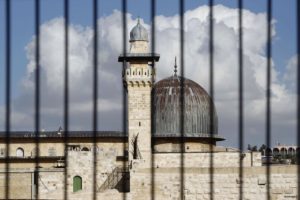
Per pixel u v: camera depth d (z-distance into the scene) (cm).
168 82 9869
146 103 9112
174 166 8644
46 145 10250
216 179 7438
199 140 9688
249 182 7369
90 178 8850
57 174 8775
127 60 9094
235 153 8669
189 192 7462
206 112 9756
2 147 10256
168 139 9600
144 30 9125
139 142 9050
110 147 10069
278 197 7231
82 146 10188
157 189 7575
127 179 8438
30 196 8600
